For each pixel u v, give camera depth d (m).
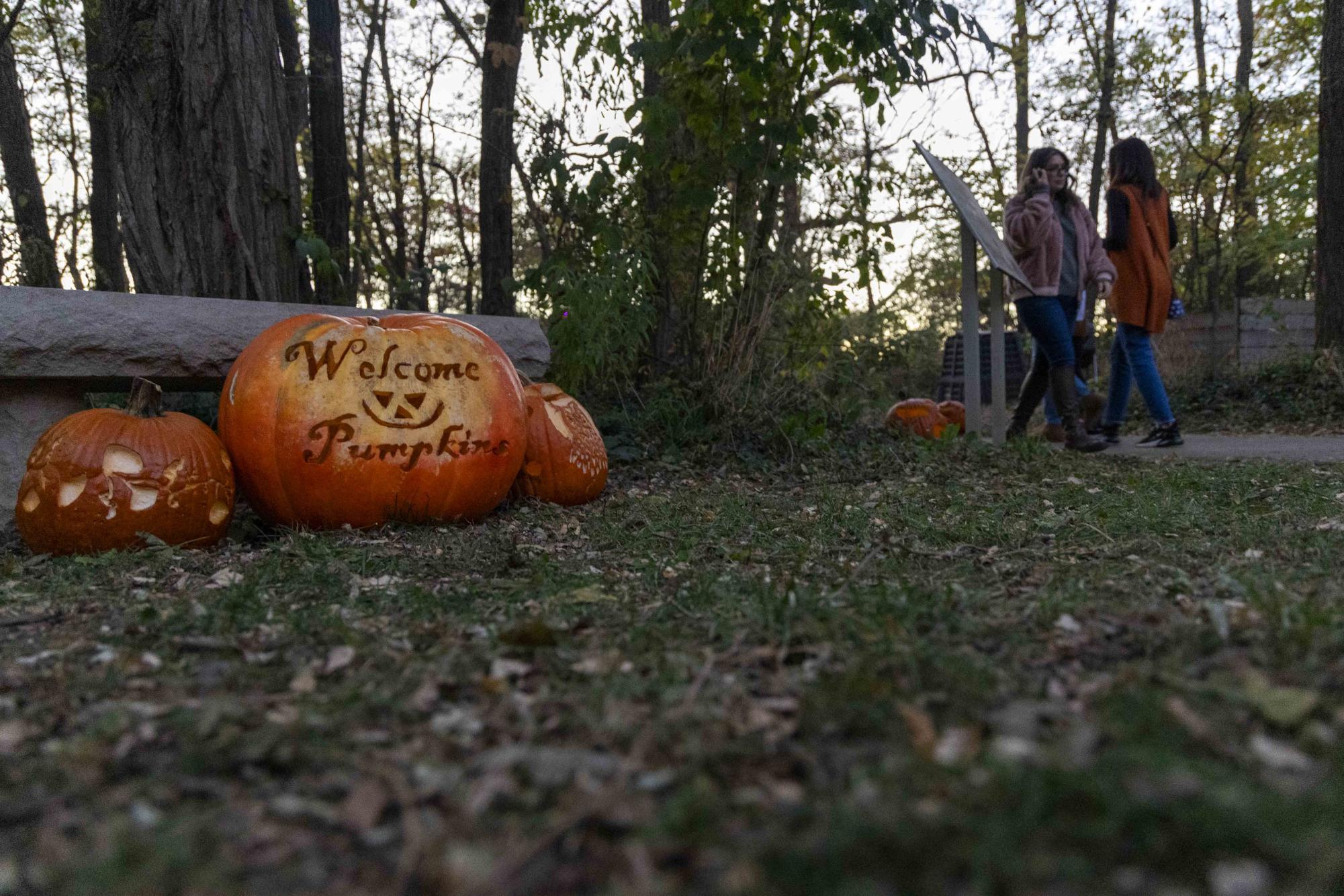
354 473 4.23
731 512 4.54
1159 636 2.11
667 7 8.88
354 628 2.54
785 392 7.22
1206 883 1.12
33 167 12.29
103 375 4.35
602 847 1.30
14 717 1.91
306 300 6.62
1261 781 1.35
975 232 6.45
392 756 1.62
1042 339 6.82
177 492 3.99
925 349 16.25
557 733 1.72
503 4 8.72
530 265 12.68
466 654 2.22
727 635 2.29
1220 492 4.64
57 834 1.39
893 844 1.21
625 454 6.32
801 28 7.17
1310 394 10.73
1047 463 6.02
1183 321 13.79
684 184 7.20
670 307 7.95
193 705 1.91
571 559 3.66
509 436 4.57
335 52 9.14
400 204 14.11
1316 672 1.77
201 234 5.96
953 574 3.03
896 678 1.87
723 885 1.17
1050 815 1.27
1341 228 10.68
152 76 5.89
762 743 1.61
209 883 1.23
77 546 3.88
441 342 4.51
